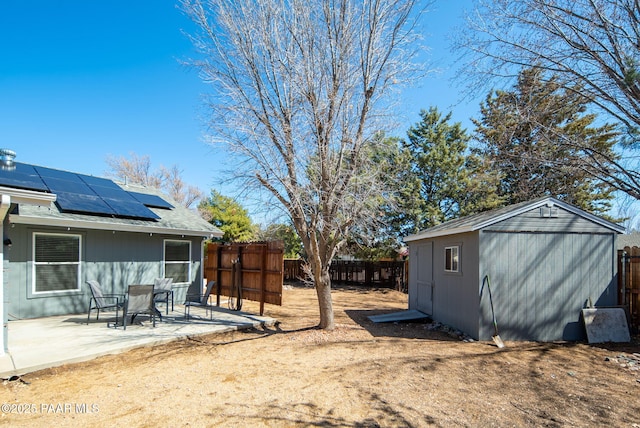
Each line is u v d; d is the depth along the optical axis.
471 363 5.11
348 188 6.71
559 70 7.67
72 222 8.25
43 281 8.22
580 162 8.38
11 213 7.40
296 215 7.02
